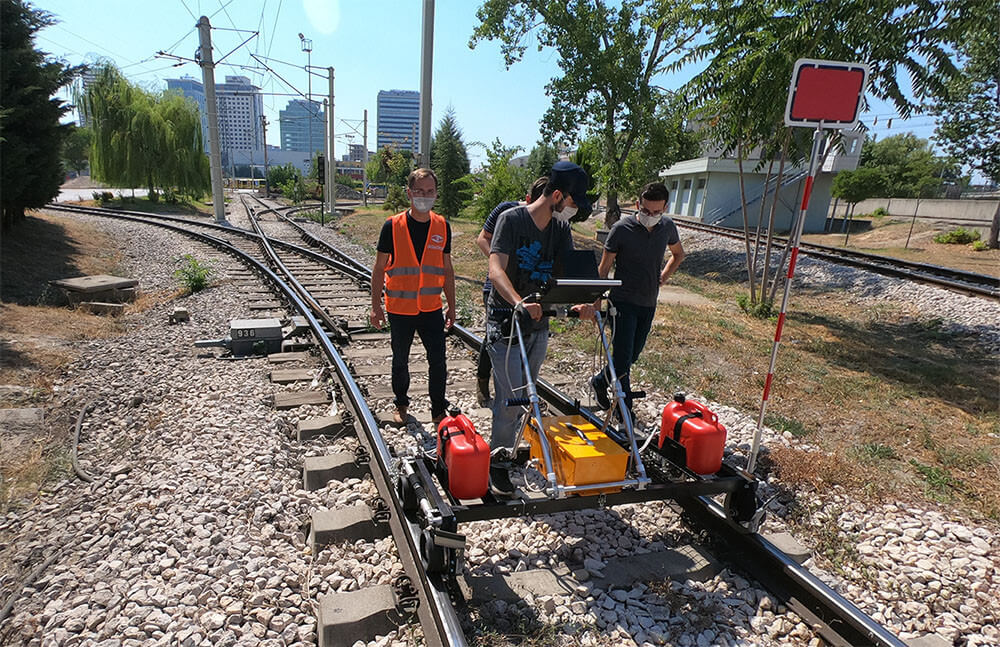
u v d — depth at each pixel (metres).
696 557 3.34
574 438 3.30
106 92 30.80
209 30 22.78
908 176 32.44
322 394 5.29
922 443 5.07
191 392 5.30
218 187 24.20
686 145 18.92
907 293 12.02
